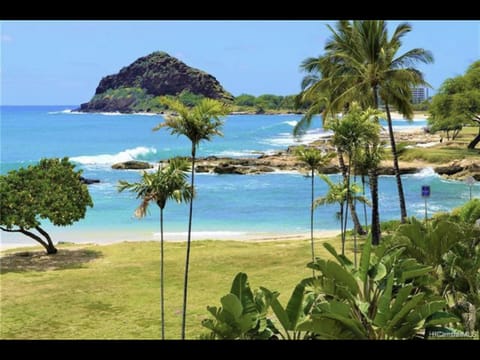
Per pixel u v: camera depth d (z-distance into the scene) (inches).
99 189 1904.5
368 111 810.8
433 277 466.9
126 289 767.7
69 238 1257.4
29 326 614.2
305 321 394.0
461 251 505.4
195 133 551.2
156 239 1232.2
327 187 1947.6
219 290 760.3
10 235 1285.7
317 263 435.2
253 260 939.3
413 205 1637.6
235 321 402.3
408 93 1084.5
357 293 449.4
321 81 1168.2
